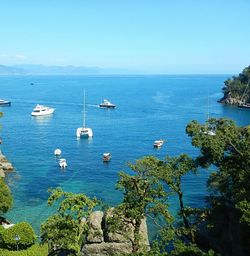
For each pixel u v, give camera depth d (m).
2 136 149.25
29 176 99.19
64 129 164.00
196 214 53.47
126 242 49.28
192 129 47.16
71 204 43.69
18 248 53.72
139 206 43.44
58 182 94.50
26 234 53.53
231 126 46.41
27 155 120.56
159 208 44.53
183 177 93.38
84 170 104.62
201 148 46.47
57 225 43.53
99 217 51.75
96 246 49.59
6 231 53.50
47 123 179.00
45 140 142.25
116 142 139.00
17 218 71.25
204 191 84.81
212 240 56.28
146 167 45.28
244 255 47.72
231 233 51.81
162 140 137.12
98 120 187.88
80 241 50.41
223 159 47.03
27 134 153.50
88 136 146.00
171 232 45.44
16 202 79.94
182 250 35.03
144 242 51.97
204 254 33.75
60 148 129.75
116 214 45.25
